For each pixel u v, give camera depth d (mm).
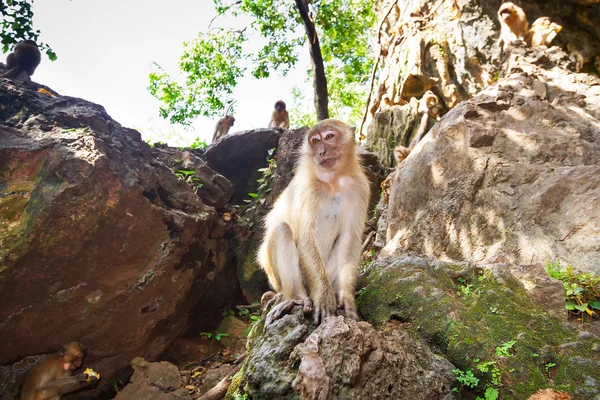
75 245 1187
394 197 1375
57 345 1273
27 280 1148
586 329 798
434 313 699
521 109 1312
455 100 2748
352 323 622
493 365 628
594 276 906
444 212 1206
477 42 2670
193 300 1568
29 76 1654
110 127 1427
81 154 1198
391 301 743
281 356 651
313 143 890
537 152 1184
